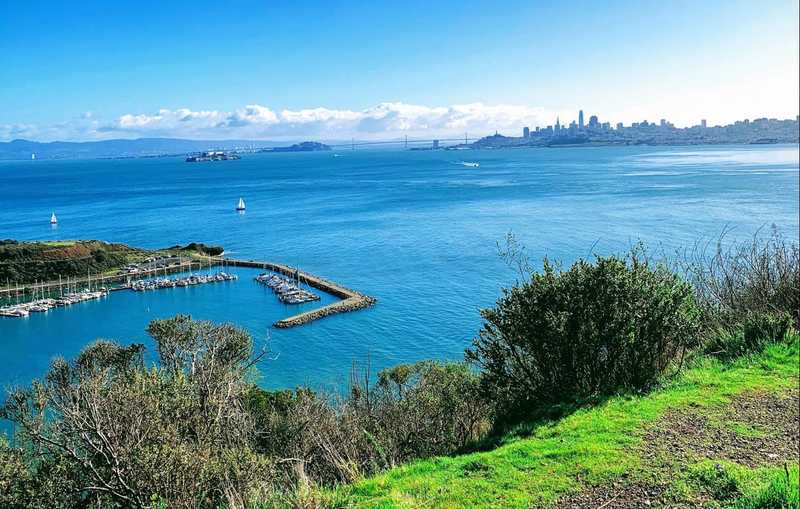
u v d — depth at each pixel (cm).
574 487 795
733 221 8962
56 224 12950
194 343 1830
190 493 920
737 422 980
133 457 948
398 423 1329
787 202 10988
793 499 682
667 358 1294
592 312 1202
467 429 1306
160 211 14962
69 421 1048
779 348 1335
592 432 977
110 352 1800
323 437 1220
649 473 815
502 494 790
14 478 1048
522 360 1277
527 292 1259
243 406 1509
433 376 1669
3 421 2094
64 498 1031
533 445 945
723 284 1673
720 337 1446
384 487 866
